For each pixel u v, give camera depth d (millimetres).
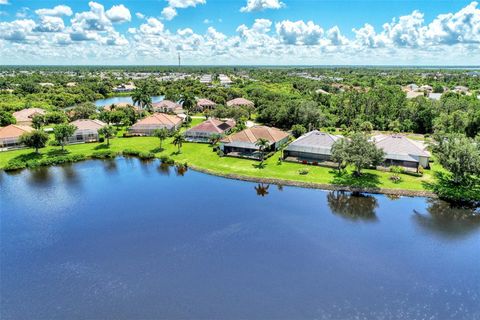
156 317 27469
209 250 37188
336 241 38969
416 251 36844
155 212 47219
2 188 57031
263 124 108875
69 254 36594
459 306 28578
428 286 31031
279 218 45031
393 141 66000
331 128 100812
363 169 63000
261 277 32344
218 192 54844
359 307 28406
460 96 132375
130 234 40938
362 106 113875
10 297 29891
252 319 27141
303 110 100625
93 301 29297
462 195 50625
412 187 53562
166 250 37250
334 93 167125
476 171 51344
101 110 120312
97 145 84562
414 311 28000
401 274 32750
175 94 164750
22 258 35875
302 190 55219
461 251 36875
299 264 34375
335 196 52469
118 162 73125
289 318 27219
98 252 36969
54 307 28672
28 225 43469
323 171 62219
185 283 31562
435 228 42062
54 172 66062
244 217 45406
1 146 78688
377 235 40375
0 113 99062
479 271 33250
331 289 30578
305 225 43000
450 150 53375
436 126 87625
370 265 34219
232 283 31484
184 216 45844
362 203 49781
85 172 66062
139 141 89312
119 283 31672
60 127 77688
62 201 51469
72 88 189500
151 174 64688
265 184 58344
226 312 27891
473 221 43938
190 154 75938
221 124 94438
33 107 124875
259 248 37500
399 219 44625
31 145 74188
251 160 70375
